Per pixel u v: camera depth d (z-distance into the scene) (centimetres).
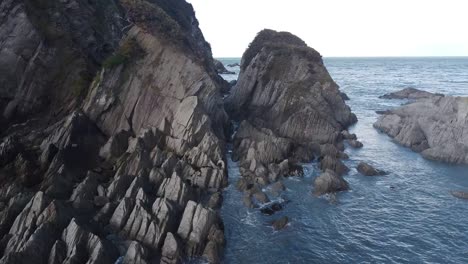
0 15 4478
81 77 4997
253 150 5362
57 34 4941
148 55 5328
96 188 3800
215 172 4569
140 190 3628
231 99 8912
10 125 4544
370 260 3428
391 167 5894
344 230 3909
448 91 14875
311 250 3525
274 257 3384
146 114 5091
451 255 3547
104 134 4875
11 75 4569
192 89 5378
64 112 4838
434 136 6850
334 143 6725
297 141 6581
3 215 3212
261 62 8494
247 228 3816
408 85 17750
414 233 3916
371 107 11550
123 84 5003
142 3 6419
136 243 2992
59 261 2784
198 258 3206
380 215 4275
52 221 3048
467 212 4403
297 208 4322
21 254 2678
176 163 4462
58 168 3991
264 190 4684
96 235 2973
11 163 3941
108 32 5794
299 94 7456
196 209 3422
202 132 4981
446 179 5419
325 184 4775
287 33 10094
